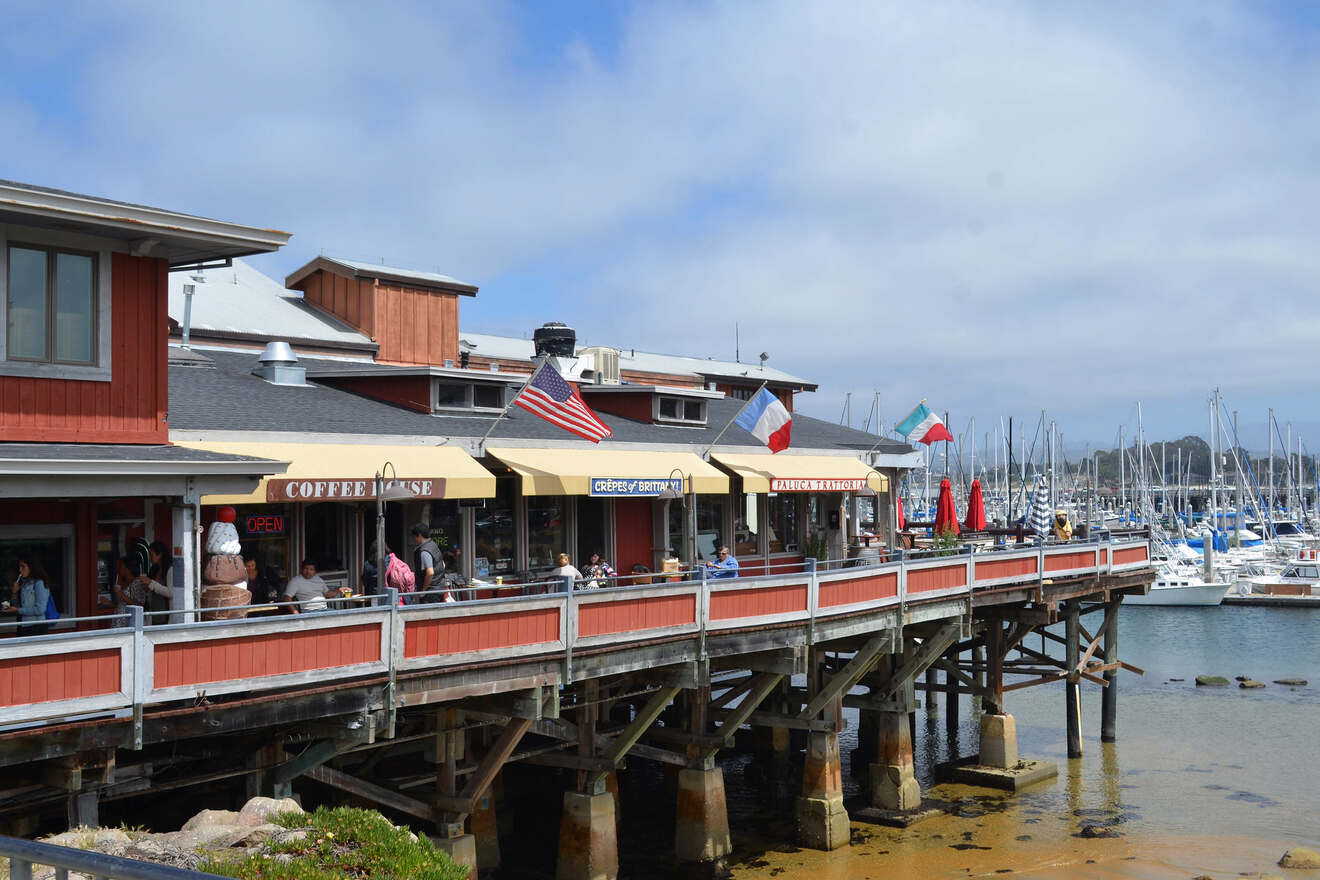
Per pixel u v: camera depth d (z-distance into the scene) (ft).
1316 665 172.45
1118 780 101.35
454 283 122.31
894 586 77.46
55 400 46.75
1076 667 108.58
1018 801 94.02
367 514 67.46
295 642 42.42
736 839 82.07
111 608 53.11
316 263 117.91
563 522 80.48
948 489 107.14
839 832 80.02
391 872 32.91
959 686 103.04
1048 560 99.71
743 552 96.43
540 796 90.89
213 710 40.29
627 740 63.41
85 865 16.53
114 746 38.42
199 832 35.06
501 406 80.79
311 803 63.46
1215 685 153.17
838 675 78.54
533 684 51.78
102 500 52.85
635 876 72.02
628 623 56.59
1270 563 286.87
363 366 83.82
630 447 82.79
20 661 35.55
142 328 49.78
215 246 50.24
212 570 46.29
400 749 62.49
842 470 98.43
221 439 57.26
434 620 47.26
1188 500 417.28
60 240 46.98
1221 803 93.86
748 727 115.75
